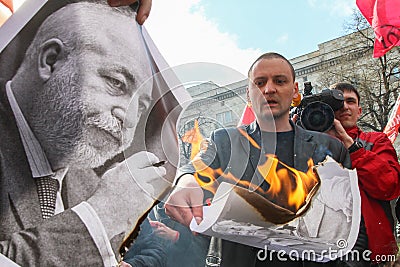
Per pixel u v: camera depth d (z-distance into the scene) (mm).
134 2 665
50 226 538
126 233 569
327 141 1203
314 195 964
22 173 546
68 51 586
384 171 1785
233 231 790
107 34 616
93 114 577
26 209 539
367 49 12719
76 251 539
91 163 567
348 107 2299
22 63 571
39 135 558
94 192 563
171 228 982
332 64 13031
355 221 985
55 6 597
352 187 1022
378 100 12195
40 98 564
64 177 555
